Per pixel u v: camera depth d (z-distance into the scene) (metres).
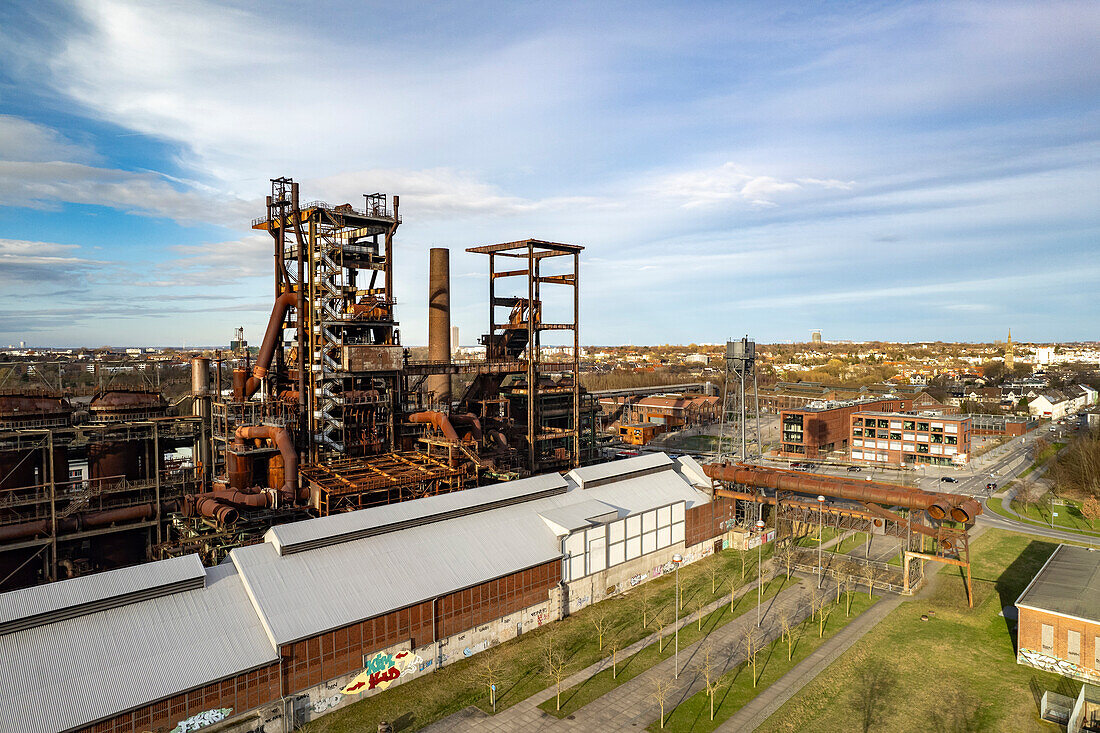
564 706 42.25
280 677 39.56
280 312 85.44
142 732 34.41
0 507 63.19
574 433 105.81
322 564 46.34
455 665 47.97
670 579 66.75
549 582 55.69
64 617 36.62
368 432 85.62
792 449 150.25
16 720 31.30
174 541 68.81
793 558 72.06
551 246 103.69
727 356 91.06
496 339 112.25
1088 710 39.47
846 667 47.59
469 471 79.81
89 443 71.75
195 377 85.62
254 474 75.12
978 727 39.91
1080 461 110.50
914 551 67.00
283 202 86.81
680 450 154.75
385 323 88.44
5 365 75.44
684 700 42.94
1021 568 69.81
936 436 134.62
